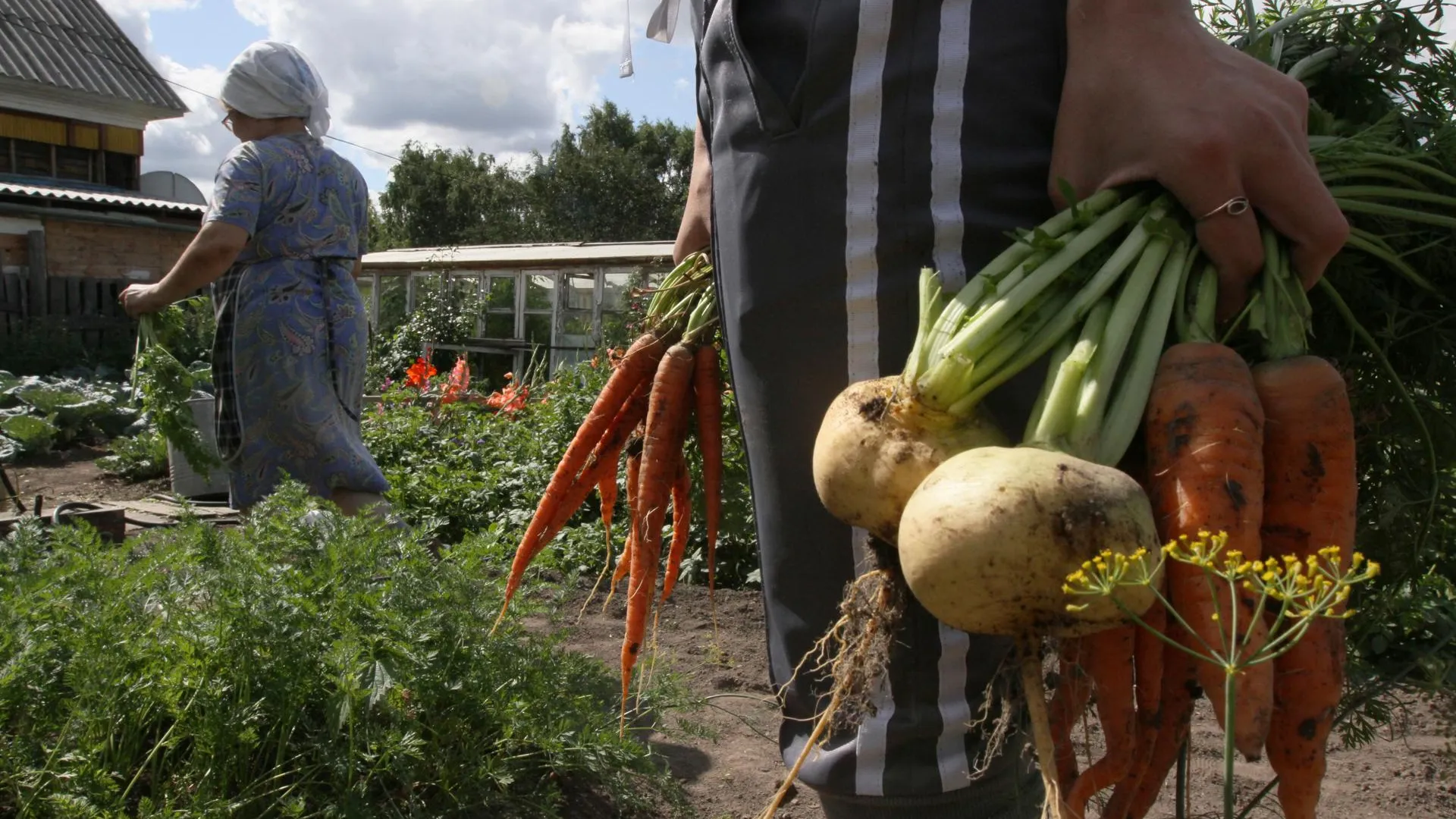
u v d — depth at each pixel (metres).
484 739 2.65
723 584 5.34
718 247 1.96
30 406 11.55
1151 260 1.60
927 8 1.70
